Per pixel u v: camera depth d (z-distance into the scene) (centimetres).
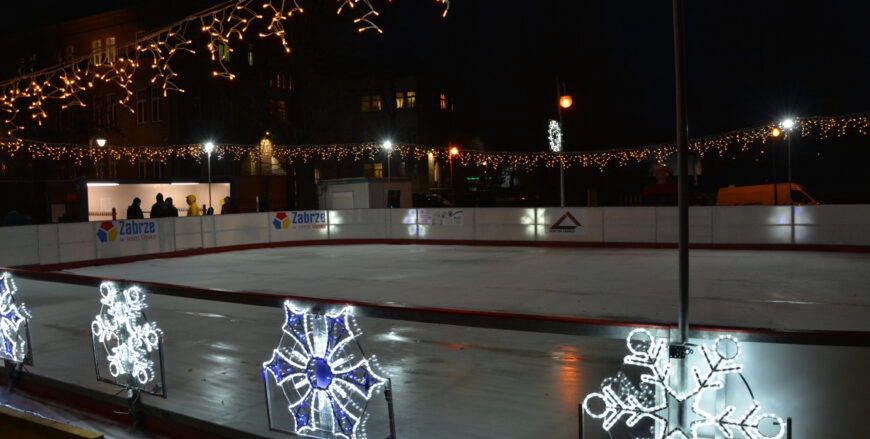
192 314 899
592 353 640
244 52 3362
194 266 1720
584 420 327
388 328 778
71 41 3722
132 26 3538
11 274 555
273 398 503
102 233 1834
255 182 3762
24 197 3434
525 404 487
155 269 1670
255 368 604
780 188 2511
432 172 4519
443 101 4578
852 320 848
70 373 604
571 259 1695
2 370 572
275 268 1612
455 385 542
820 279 1240
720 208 1911
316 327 369
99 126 3594
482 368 595
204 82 3478
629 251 1909
